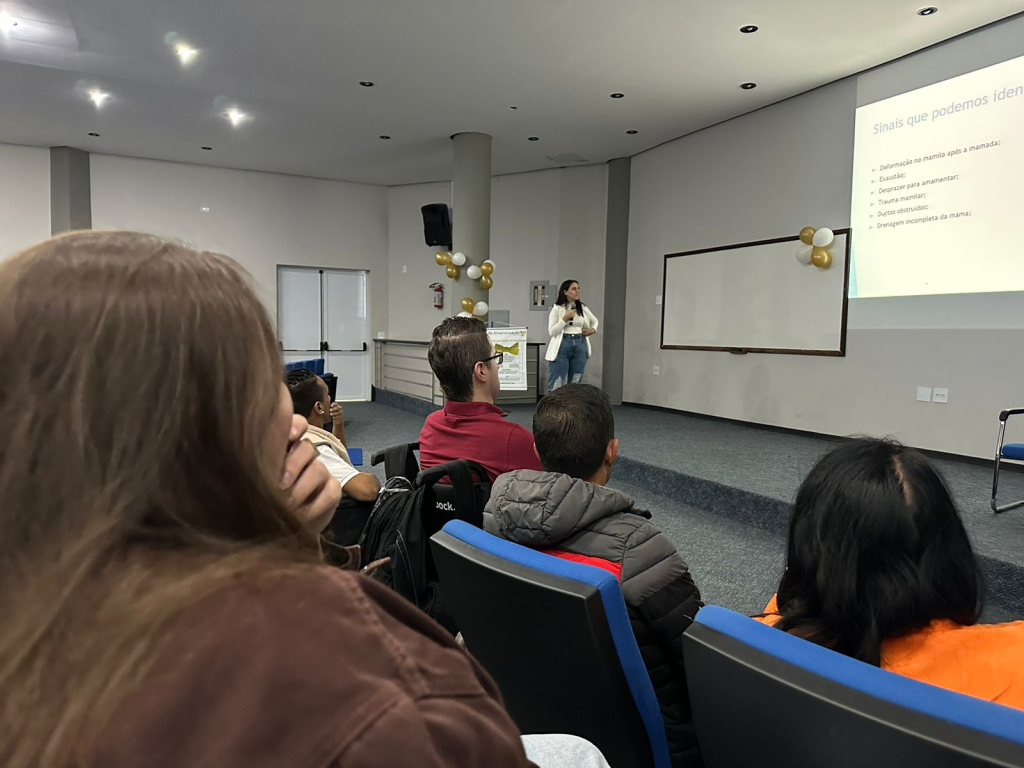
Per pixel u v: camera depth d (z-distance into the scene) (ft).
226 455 0.92
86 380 0.83
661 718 2.88
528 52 14.46
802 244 16.39
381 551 4.65
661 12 12.54
